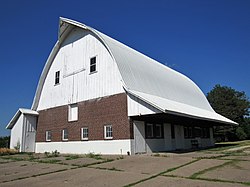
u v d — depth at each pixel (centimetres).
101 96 2194
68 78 2589
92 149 2164
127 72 2166
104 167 1278
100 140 2109
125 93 2008
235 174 976
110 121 2064
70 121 2448
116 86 2089
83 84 2398
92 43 2420
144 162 1389
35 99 2897
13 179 1066
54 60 2820
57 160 1677
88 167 1305
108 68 2198
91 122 2227
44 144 2695
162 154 1870
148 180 922
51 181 986
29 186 913
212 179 899
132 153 1894
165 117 2077
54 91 2725
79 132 2323
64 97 2583
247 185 805
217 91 6556
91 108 2259
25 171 1269
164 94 2489
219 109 6338
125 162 1425
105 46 2277
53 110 2683
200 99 3516
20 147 2673
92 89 2295
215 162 1302
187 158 1491
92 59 2377
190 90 3391
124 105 1991
